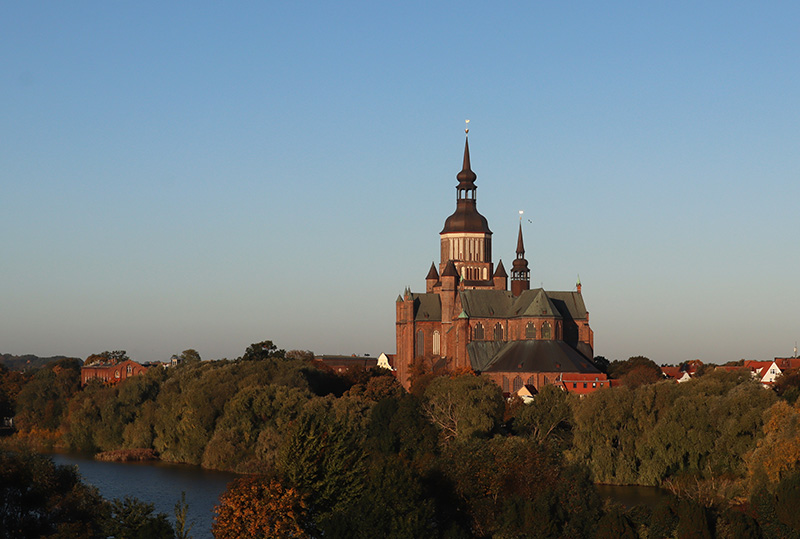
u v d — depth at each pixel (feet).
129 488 533.14
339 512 319.88
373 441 563.89
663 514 335.47
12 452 364.58
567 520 338.34
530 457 362.53
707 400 522.88
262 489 324.60
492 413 616.80
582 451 542.16
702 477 494.59
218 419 640.99
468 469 353.92
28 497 349.00
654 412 538.06
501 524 334.03
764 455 413.39
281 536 306.55
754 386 521.24
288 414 620.08
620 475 526.16
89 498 354.95
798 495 339.16
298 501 318.86
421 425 574.15
